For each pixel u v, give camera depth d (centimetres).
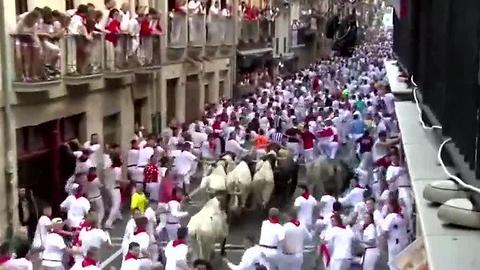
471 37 445
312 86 4844
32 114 1917
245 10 4484
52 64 1939
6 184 1797
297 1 6588
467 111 459
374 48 9300
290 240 1522
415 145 699
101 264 1662
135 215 1541
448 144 548
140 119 2838
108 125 2505
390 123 2708
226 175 2009
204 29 3556
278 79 4975
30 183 1977
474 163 425
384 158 2123
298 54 6594
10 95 1800
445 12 597
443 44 612
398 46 1858
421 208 444
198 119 3391
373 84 4669
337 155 2778
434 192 450
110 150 2220
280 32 5759
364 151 2331
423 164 594
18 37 1817
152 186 2123
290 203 2281
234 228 2056
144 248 1502
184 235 1472
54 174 2064
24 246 1491
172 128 2833
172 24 3117
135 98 2709
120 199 2148
